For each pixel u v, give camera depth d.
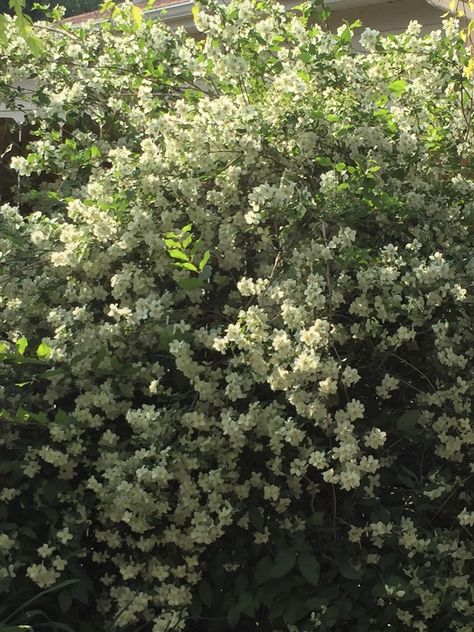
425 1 6.61
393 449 3.02
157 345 3.08
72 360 2.83
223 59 3.45
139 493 2.70
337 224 3.13
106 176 3.32
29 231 3.34
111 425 3.05
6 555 2.80
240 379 2.80
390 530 2.79
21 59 4.18
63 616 2.90
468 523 2.72
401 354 3.14
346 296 3.04
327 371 2.72
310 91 3.52
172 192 3.28
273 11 3.86
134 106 4.04
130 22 4.26
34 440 2.99
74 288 3.23
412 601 2.85
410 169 3.49
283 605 2.80
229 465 2.90
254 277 3.30
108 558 3.04
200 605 2.92
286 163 3.40
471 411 3.02
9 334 3.27
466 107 3.93
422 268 2.93
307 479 2.88
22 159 3.75
